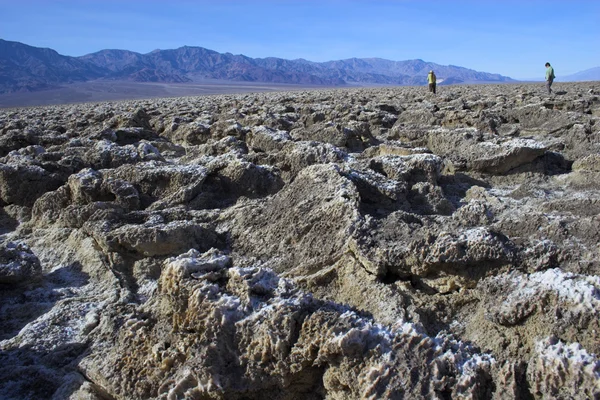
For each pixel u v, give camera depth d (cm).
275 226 685
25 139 1298
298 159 923
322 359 363
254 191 866
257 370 378
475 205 655
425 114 1551
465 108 1888
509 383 343
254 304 399
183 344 395
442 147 1153
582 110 1648
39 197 883
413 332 367
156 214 751
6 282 604
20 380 439
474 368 354
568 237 532
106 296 578
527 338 388
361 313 461
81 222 745
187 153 1199
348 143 1270
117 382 407
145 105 2972
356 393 350
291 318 379
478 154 1021
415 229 556
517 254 489
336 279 542
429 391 335
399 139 1322
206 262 437
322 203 671
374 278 509
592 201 700
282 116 1717
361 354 356
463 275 490
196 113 2045
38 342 492
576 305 372
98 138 1339
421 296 493
